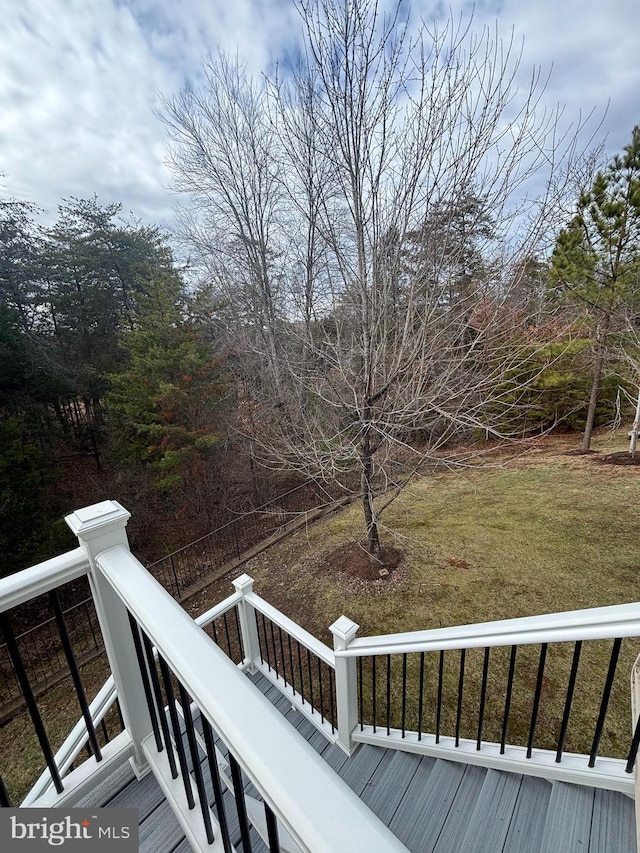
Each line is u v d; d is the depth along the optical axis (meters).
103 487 8.87
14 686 5.02
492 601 4.36
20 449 7.04
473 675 3.30
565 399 9.00
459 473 6.45
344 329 5.45
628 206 6.37
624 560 4.77
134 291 10.38
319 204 5.20
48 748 1.16
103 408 9.82
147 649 1.11
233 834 1.36
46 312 10.30
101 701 1.74
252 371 8.60
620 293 6.93
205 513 8.48
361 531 6.48
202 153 8.72
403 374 4.52
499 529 5.85
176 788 1.17
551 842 1.41
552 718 2.82
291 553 6.35
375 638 2.06
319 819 0.48
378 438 5.27
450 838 1.61
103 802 1.25
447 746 1.98
